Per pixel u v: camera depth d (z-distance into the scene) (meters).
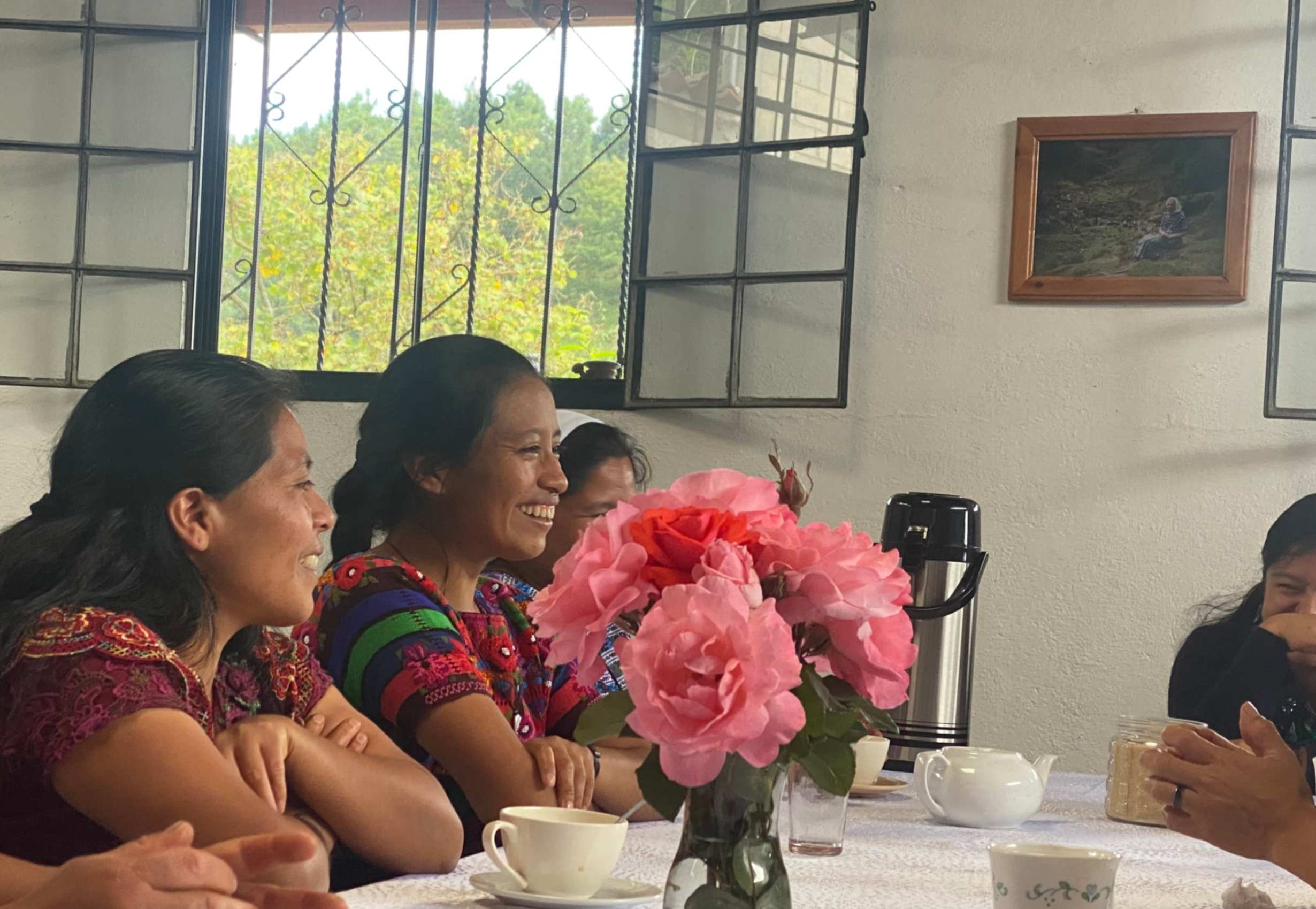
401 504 1.93
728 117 3.13
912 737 2.21
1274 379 2.86
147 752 1.18
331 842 1.38
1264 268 2.96
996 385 3.04
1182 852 1.50
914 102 3.12
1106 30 3.05
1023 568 3.00
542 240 3.34
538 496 1.92
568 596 0.92
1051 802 1.89
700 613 0.86
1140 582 2.95
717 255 3.12
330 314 3.41
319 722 1.50
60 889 0.84
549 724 2.00
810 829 1.36
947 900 1.16
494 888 1.10
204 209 3.42
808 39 3.09
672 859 1.35
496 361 1.93
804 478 3.10
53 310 3.33
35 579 1.28
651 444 3.18
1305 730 2.25
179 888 0.85
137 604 1.28
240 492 1.31
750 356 3.11
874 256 3.11
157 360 1.32
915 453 3.06
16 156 3.38
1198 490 2.94
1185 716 2.53
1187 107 3.01
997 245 3.07
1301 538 2.46
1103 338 3.01
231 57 3.44
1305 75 2.92
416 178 3.40
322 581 1.84
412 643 1.73
